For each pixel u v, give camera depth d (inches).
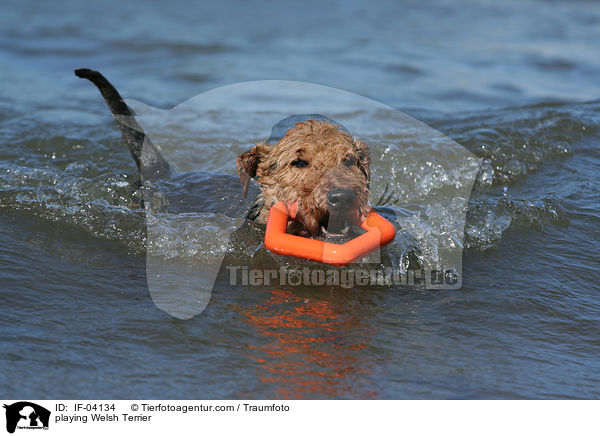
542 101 647.1
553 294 286.2
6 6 999.6
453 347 241.3
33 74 700.7
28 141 494.6
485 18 1034.1
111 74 706.2
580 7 1105.4
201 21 967.6
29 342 231.9
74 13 979.3
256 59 775.1
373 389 213.8
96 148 490.0
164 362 225.5
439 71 751.1
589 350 241.9
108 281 286.4
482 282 296.8
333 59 786.8
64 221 346.6
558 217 370.3
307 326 254.8
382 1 1154.7
